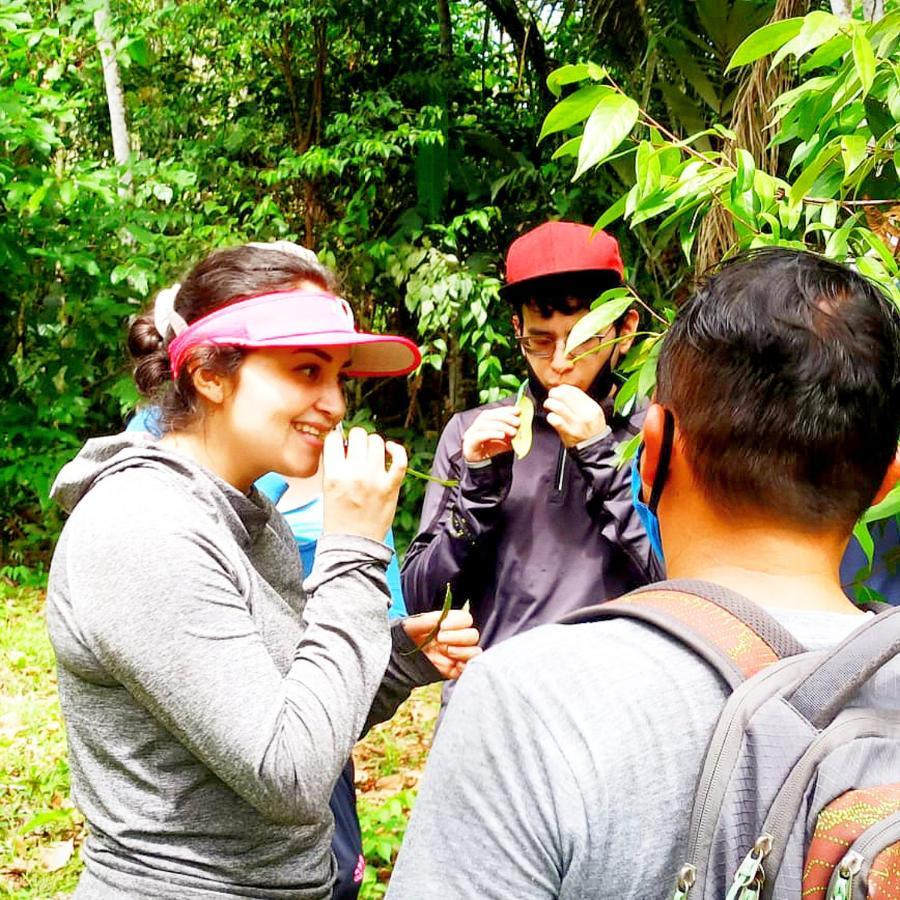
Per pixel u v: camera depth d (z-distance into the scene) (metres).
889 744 0.84
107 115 8.20
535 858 0.83
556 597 2.21
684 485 1.01
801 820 0.80
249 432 1.47
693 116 5.08
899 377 0.96
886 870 0.75
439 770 0.90
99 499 1.38
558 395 2.15
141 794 1.36
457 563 2.23
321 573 1.40
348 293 7.13
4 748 4.22
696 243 4.11
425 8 7.60
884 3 1.91
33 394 7.04
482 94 7.57
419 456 7.00
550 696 0.86
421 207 6.92
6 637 5.57
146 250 6.68
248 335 1.44
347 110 7.53
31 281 6.73
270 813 1.28
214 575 1.33
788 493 0.94
